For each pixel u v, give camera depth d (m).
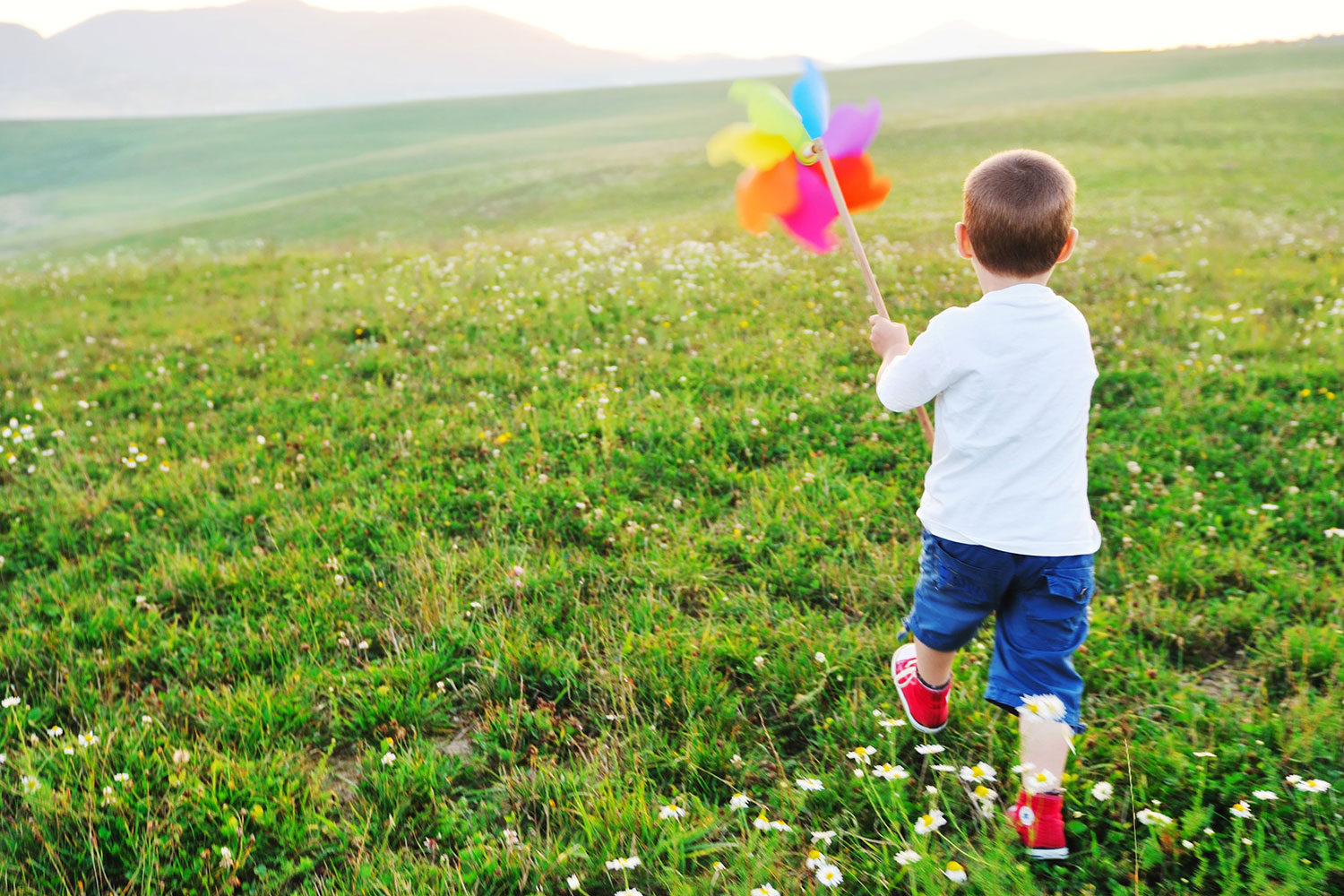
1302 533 4.00
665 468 4.85
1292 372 5.75
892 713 2.90
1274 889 2.19
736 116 61.16
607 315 7.69
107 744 2.83
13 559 4.27
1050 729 2.31
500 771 2.87
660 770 2.81
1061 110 37.38
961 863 2.39
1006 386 2.28
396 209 32.84
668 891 2.39
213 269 11.44
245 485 4.80
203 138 77.25
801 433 5.20
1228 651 3.30
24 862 2.49
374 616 3.67
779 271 9.07
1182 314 7.10
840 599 3.68
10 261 32.22
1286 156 24.92
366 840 2.54
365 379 6.59
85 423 5.87
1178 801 2.54
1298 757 2.63
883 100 58.28
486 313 8.00
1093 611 3.45
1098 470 4.70
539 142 55.38
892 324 2.69
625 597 3.70
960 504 2.34
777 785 2.74
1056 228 2.29
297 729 3.04
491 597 3.73
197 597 3.83
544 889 2.37
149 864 2.45
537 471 4.86
